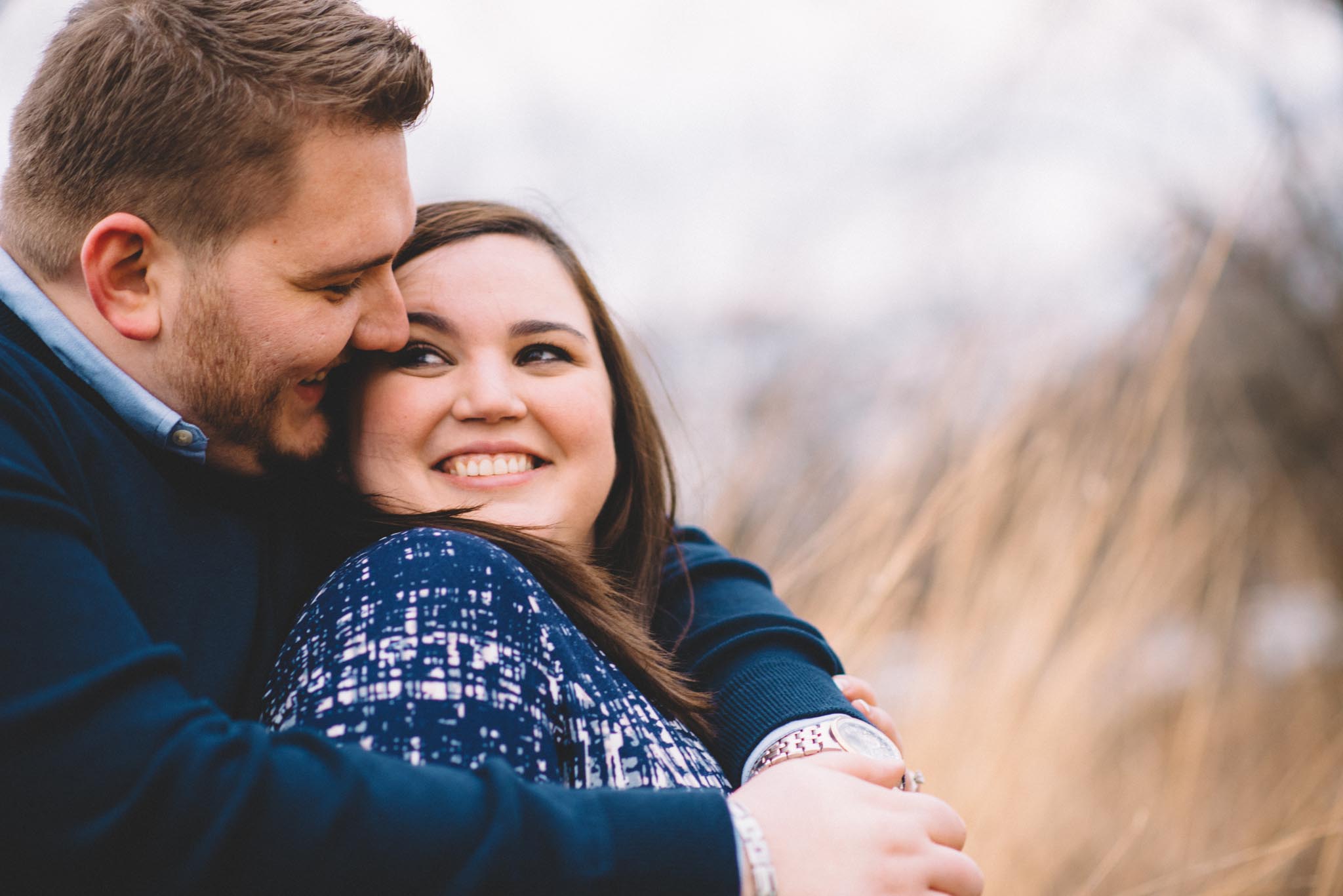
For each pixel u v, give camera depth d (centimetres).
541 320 124
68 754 71
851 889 87
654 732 103
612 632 111
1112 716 292
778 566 263
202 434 103
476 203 133
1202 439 354
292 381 106
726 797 93
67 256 101
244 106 97
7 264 103
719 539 268
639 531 142
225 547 102
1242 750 301
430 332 121
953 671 246
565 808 80
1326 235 377
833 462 281
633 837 80
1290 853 212
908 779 121
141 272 101
